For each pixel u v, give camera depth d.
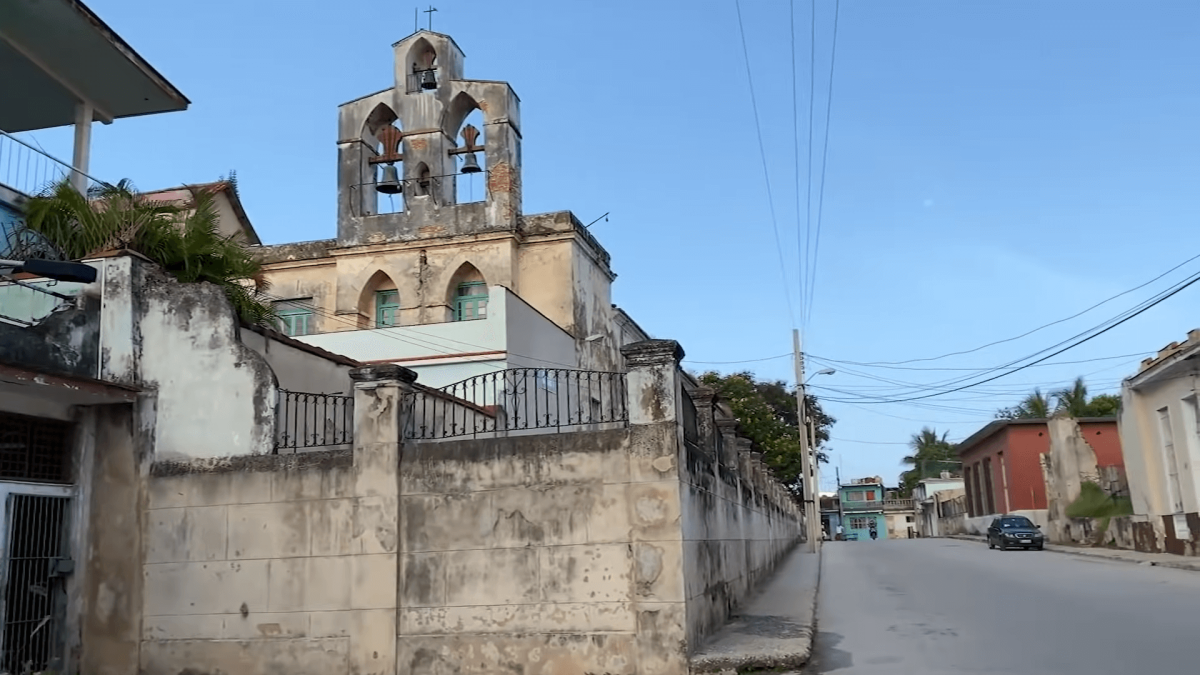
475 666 10.34
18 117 18.67
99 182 16.09
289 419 12.57
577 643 10.18
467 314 26.66
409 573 10.67
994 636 11.87
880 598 17.42
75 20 15.47
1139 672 9.20
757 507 21.17
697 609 10.85
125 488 11.54
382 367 11.14
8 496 10.74
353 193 27.61
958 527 64.00
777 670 10.11
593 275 29.08
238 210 27.45
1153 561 23.23
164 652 11.02
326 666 10.62
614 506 10.38
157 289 12.05
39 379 10.07
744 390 57.69
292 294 27.75
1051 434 39.38
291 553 10.96
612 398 11.16
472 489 10.73
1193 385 24.86
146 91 17.91
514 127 27.56
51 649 11.12
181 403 11.66
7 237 13.91
